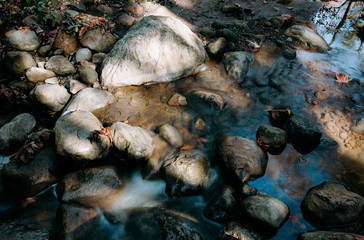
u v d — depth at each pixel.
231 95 4.86
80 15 5.64
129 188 3.46
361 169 3.64
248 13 6.88
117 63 4.78
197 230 2.96
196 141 4.05
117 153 3.75
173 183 3.36
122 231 3.03
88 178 3.30
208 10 6.93
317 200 3.05
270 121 4.41
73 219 2.93
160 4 6.87
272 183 3.50
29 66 4.87
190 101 4.65
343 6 7.30
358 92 4.91
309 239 2.70
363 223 2.93
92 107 4.28
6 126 3.73
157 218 3.11
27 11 5.60
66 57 5.23
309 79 5.21
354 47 6.05
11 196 3.32
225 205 3.10
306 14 6.91
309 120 4.36
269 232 2.93
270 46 5.97
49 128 4.12
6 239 2.75
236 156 3.55
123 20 6.07
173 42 4.96
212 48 5.57
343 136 4.09
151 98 4.70
